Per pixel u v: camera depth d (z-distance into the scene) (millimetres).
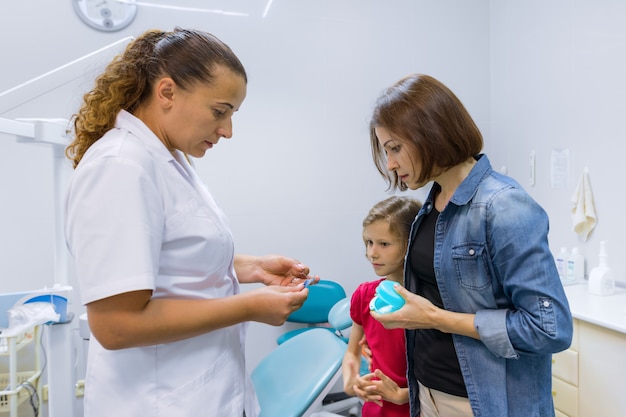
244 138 2447
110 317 652
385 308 914
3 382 1903
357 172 2658
